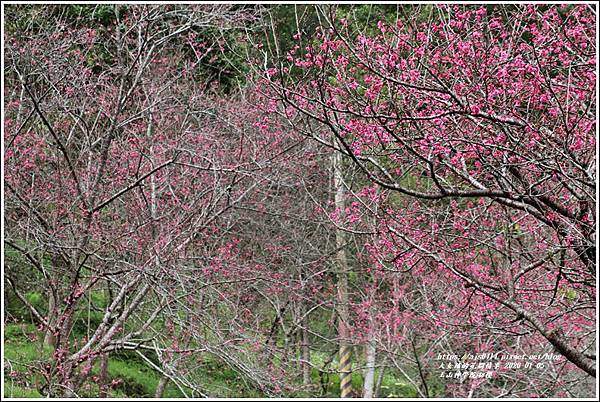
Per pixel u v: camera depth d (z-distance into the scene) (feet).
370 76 19.81
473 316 28.09
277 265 44.32
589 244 19.07
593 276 21.01
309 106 21.29
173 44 47.96
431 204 31.07
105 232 33.09
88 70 37.52
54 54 34.09
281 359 36.73
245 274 41.63
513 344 33.04
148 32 36.45
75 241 31.68
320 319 55.47
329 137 37.68
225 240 45.80
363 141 19.81
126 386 48.55
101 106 36.04
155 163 36.52
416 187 31.55
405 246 26.21
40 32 37.60
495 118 18.25
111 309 32.09
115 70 37.14
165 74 42.04
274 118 38.60
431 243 26.09
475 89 19.93
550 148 18.33
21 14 37.17
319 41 21.93
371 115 18.35
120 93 34.14
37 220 31.63
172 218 34.45
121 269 32.14
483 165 20.59
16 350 41.16
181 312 37.09
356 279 48.70
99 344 31.14
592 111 19.20
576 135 18.86
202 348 31.78
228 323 34.83
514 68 18.97
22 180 35.58
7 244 32.50
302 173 43.37
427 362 37.06
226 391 41.34
